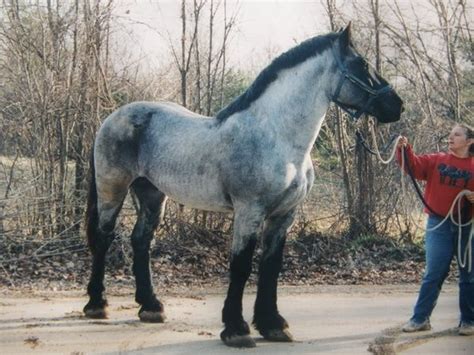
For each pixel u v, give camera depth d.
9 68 9.72
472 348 5.34
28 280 8.06
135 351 5.15
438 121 10.39
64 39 9.83
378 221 10.10
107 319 6.25
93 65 9.69
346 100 5.44
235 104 5.59
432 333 5.78
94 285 6.32
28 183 9.38
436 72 10.61
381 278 8.56
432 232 5.66
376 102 5.41
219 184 5.51
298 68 5.39
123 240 8.93
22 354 5.05
